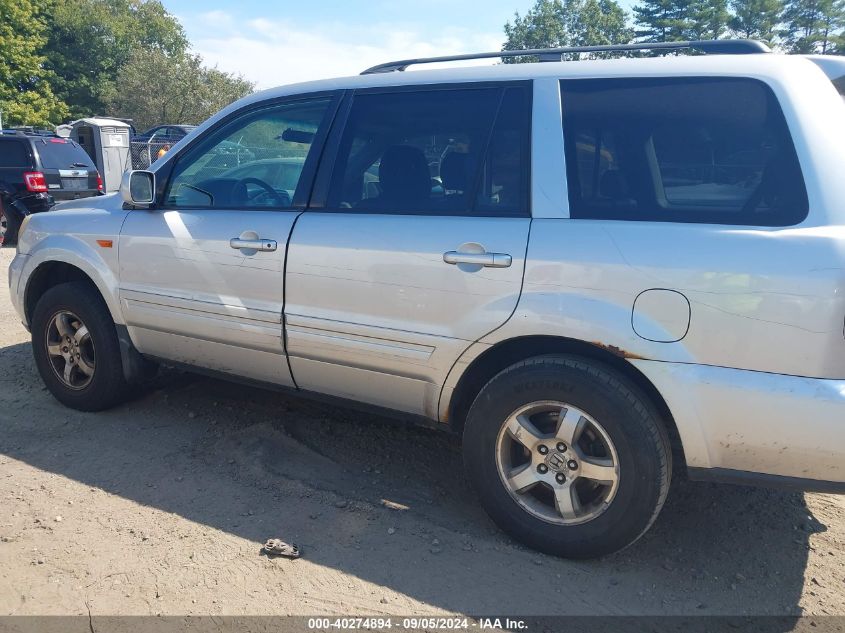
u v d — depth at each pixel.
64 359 4.34
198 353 3.87
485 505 3.08
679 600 2.75
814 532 3.25
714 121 2.73
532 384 2.86
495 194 3.04
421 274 3.07
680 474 3.76
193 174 3.91
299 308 3.41
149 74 36.16
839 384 2.43
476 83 3.21
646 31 56.41
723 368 2.57
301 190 3.50
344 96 3.53
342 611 2.63
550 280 2.81
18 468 3.62
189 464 3.71
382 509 3.32
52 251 4.24
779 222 2.54
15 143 11.93
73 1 46.22
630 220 2.77
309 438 4.04
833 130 2.57
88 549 2.95
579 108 2.97
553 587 2.79
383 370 3.26
